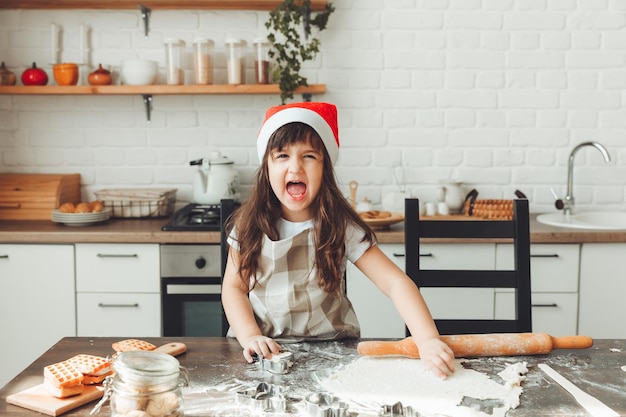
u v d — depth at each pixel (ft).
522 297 5.68
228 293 5.29
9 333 8.63
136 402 3.15
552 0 10.14
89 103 10.24
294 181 5.07
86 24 10.12
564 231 8.53
